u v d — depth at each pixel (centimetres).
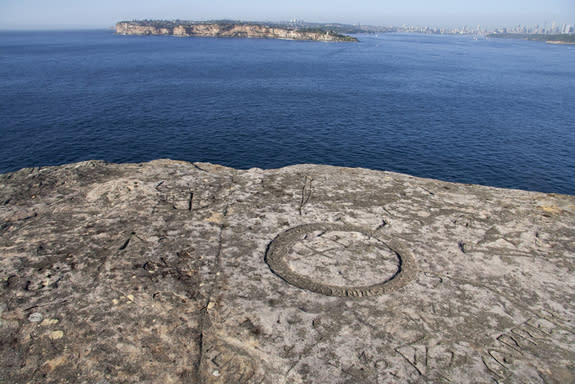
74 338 298
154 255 398
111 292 345
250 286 358
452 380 270
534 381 271
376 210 507
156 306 331
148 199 516
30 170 616
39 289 345
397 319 325
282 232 450
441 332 312
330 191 560
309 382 266
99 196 529
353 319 323
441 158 2980
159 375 272
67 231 440
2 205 502
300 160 2920
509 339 307
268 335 304
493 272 388
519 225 476
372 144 3272
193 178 588
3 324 308
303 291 354
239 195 539
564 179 2638
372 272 384
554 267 397
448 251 421
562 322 326
